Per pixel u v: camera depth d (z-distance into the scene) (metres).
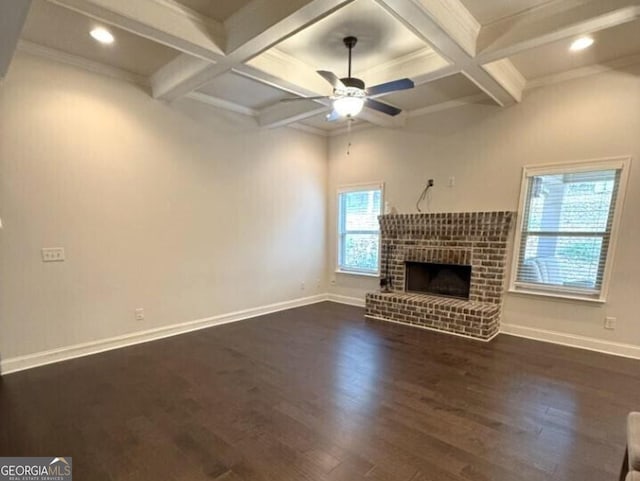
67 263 3.42
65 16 2.71
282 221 5.52
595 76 3.60
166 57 3.42
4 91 3.01
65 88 3.34
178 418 2.40
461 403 2.62
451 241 4.66
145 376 3.06
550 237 4.00
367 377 3.05
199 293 4.51
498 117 4.29
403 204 5.26
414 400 2.66
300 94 3.74
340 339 4.07
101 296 3.66
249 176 5.01
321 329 4.47
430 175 4.93
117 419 2.38
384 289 5.30
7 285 3.10
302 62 3.53
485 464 1.96
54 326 3.37
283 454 2.03
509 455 2.04
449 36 2.58
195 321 4.47
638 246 3.47
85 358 3.47
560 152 3.86
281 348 3.77
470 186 4.57
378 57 3.43
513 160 4.20
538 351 3.70
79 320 3.52
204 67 3.15
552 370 3.21
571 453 2.06
